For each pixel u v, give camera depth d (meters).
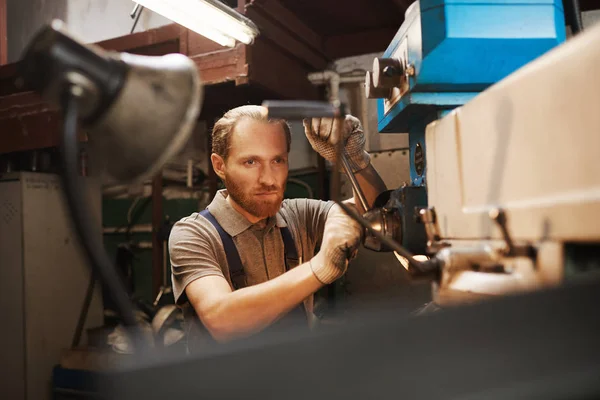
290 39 2.29
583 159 0.42
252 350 0.40
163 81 0.47
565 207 0.44
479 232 0.59
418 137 0.98
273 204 1.16
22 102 2.51
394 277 2.35
